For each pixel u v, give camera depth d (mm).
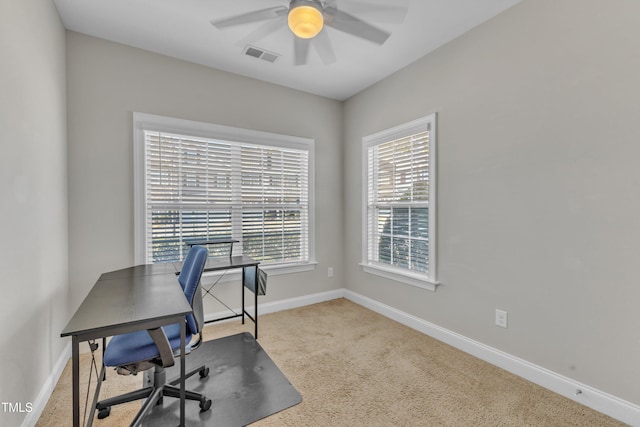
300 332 2727
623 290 1563
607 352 1622
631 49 1521
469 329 2336
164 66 2641
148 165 2617
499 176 2113
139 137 2531
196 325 1570
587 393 1690
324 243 3627
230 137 2965
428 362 2201
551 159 1835
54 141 1970
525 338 1980
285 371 2074
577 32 1712
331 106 3652
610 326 1609
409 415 1643
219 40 2432
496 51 2115
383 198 3207
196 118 2787
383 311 3158
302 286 3471
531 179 1933
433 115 2574
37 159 1674
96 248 2373
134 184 2506
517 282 2020
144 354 1365
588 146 1678
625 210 1552
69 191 2270
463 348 2365
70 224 2275
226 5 2016
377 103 3213
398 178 3016
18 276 1424
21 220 1463
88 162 2340
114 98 2436
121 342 1447
